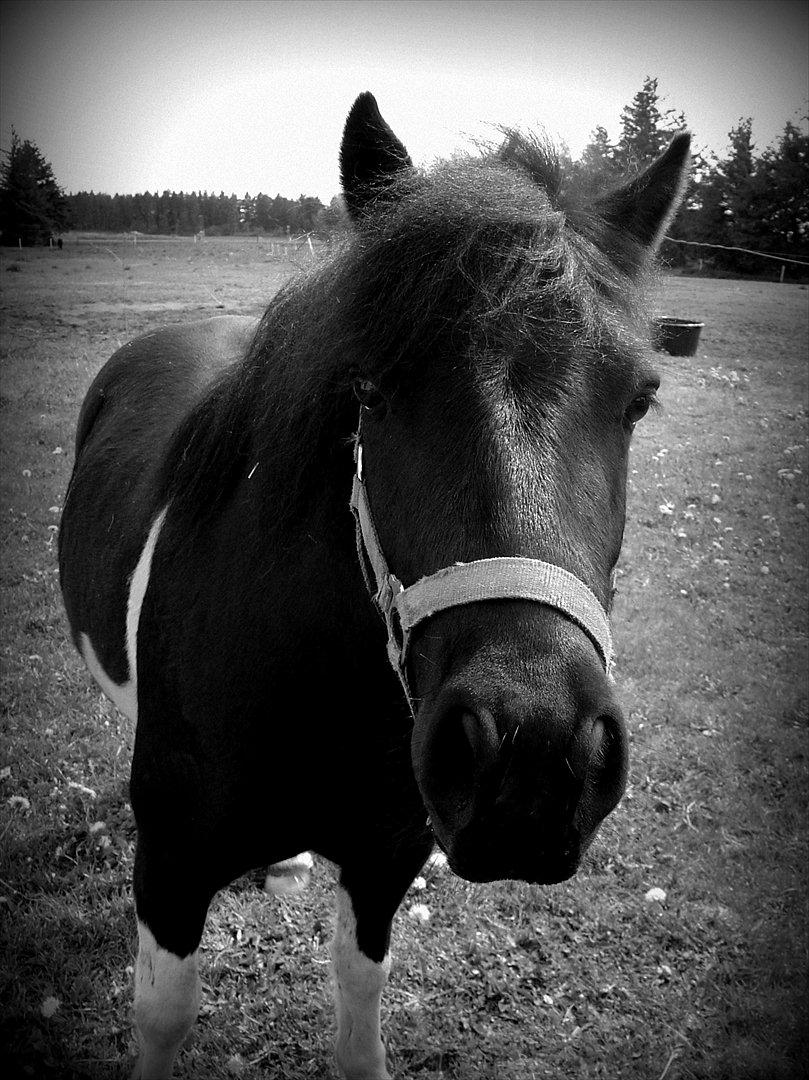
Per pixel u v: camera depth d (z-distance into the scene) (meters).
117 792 3.39
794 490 7.80
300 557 1.65
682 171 1.70
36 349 11.59
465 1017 2.64
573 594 1.20
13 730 3.68
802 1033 2.67
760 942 2.99
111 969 2.67
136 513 2.29
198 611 1.80
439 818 1.18
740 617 5.36
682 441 9.02
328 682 1.67
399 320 1.30
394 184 1.51
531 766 1.09
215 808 1.81
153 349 3.12
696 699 4.43
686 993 2.79
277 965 2.76
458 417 1.27
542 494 1.24
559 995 2.74
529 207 1.38
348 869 2.01
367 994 2.15
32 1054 2.39
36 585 4.96
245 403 1.83
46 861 3.05
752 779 3.83
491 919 2.99
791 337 15.80
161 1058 2.00
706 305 18.84
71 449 7.47
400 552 1.36
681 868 3.29
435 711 1.18
